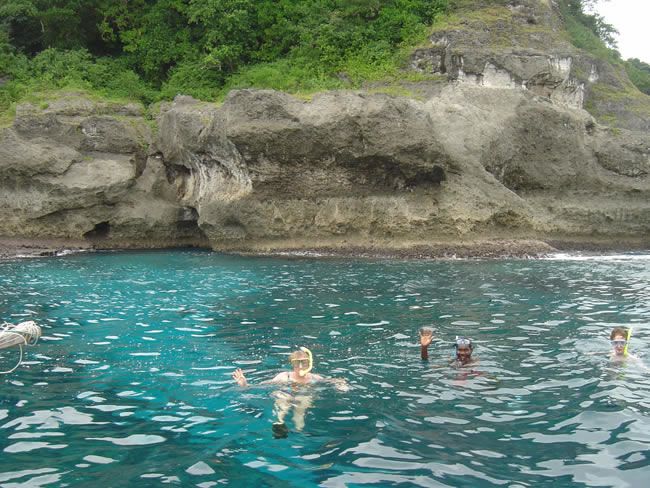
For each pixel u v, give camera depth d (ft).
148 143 85.40
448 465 16.51
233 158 73.05
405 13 96.12
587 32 119.65
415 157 70.03
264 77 88.89
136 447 17.88
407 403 21.36
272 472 16.19
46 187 76.84
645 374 24.52
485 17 93.35
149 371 25.53
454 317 35.88
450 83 83.15
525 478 15.69
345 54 92.63
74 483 15.62
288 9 102.06
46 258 69.10
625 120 98.48
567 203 80.12
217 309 38.88
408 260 66.28
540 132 79.61
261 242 74.43
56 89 90.07
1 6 102.73
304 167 71.67
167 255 72.28
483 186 73.20
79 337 31.50
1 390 23.12
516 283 49.01
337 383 23.57
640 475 15.76
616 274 54.39
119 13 108.17
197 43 104.94
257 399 21.90
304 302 41.16
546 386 23.08
